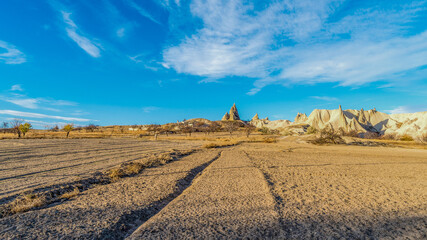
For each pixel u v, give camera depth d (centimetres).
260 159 1927
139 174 1173
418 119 13350
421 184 1030
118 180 1016
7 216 547
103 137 6988
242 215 570
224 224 511
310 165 1600
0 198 676
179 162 1661
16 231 459
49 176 1047
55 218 534
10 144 3256
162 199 727
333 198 752
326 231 484
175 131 14162
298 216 573
